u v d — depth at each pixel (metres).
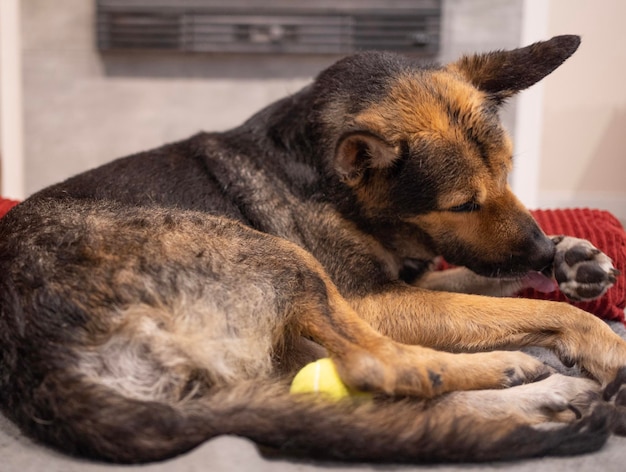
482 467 0.99
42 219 1.14
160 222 1.12
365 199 1.18
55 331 1.02
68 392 0.99
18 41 2.31
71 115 2.37
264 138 1.26
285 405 0.99
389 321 1.17
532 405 1.07
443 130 1.15
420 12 2.22
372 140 1.12
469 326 1.15
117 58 2.32
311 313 1.09
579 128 2.67
